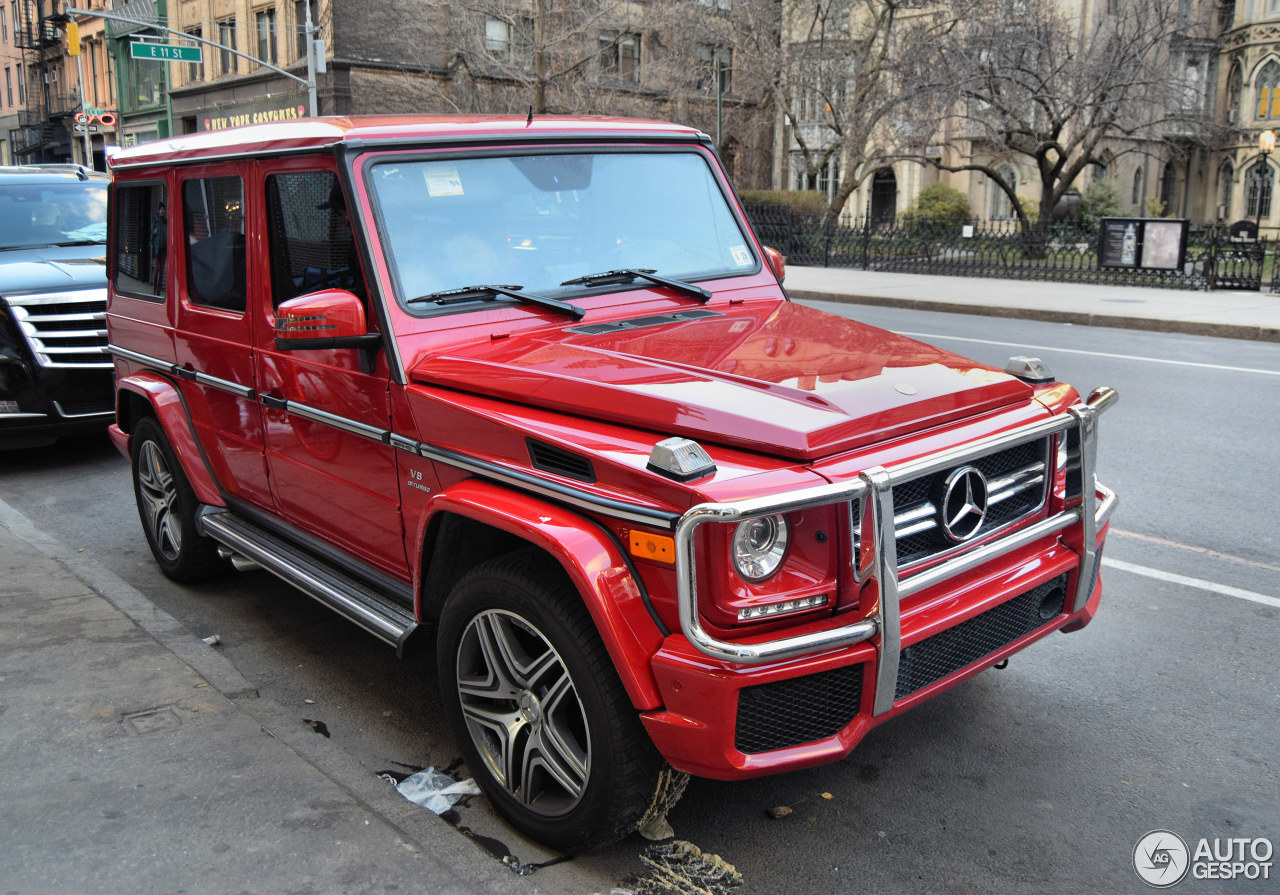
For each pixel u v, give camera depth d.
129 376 5.20
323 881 2.71
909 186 45.94
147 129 47.66
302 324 3.18
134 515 6.59
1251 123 47.75
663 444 2.52
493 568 2.91
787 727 2.61
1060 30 28.06
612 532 2.66
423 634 3.38
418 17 36.56
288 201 3.73
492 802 3.14
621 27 36.41
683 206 4.15
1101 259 20.94
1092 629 4.56
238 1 39.53
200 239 4.42
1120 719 3.79
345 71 35.34
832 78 32.31
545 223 3.73
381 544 3.61
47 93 57.59
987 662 3.03
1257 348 12.68
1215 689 4.01
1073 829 3.13
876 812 3.23
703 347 3.26
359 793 3.21
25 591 4.80
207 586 5.29
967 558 2.86
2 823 2.95
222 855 2.81
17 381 7.44
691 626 2.45
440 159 3.57
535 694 2.96
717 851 3.03
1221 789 3.34
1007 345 12.80
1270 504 6.23
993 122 28.73
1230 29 48.56
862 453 2.66
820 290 20.02
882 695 2.66
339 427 3.59
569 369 3.03
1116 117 29.38
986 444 2.84
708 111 42.56
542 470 2.84
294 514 4.15
